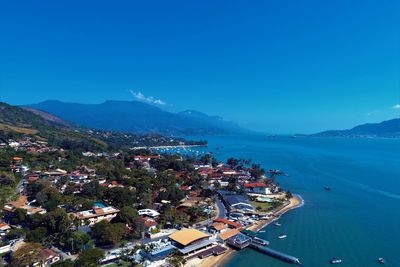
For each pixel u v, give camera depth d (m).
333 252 116.44
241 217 152.50
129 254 103.62
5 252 103.12
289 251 116.88
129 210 129.88
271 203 180.00
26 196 167.00
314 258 111.31
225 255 113.06
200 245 113.62
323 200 193.25
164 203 163.62
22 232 115.69
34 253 95.00
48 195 155.50
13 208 141.38
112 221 131.75
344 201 191.38
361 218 157.50
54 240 113.00
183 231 120.19
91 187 172.50
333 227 143.38
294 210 170.38
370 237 131.50
